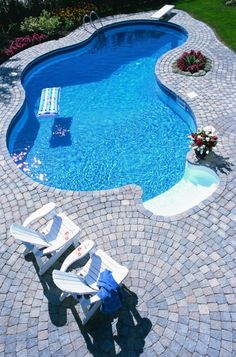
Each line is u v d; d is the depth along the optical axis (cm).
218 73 1720
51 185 1341
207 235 1042
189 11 2352
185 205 1195
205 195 1208
